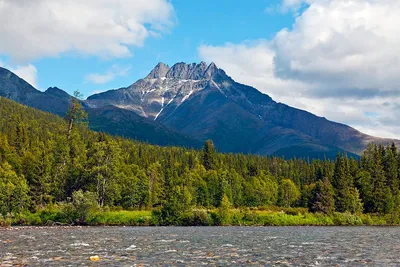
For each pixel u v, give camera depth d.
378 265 29.44
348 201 119.31
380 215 115.38
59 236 52.22
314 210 114.19
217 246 41.44
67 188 115.56
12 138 163.25
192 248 39.22
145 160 174.38
